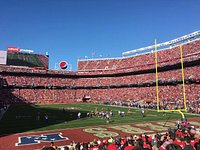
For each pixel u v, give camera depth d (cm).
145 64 7650
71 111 4631
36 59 8450
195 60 5806
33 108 5312
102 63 9156
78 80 8956
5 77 7606
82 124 2978
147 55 7969
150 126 2833
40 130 2542
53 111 4612
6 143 1959
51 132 2441
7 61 7925
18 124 2934
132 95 7056
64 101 7825
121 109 5191
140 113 4319
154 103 5656
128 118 3594
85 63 9394
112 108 5466
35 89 7838
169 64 6581
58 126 2811
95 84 8544
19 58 8162
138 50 8394
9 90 7344
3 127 2716
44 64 8500
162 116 3853
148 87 6925
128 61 8519
